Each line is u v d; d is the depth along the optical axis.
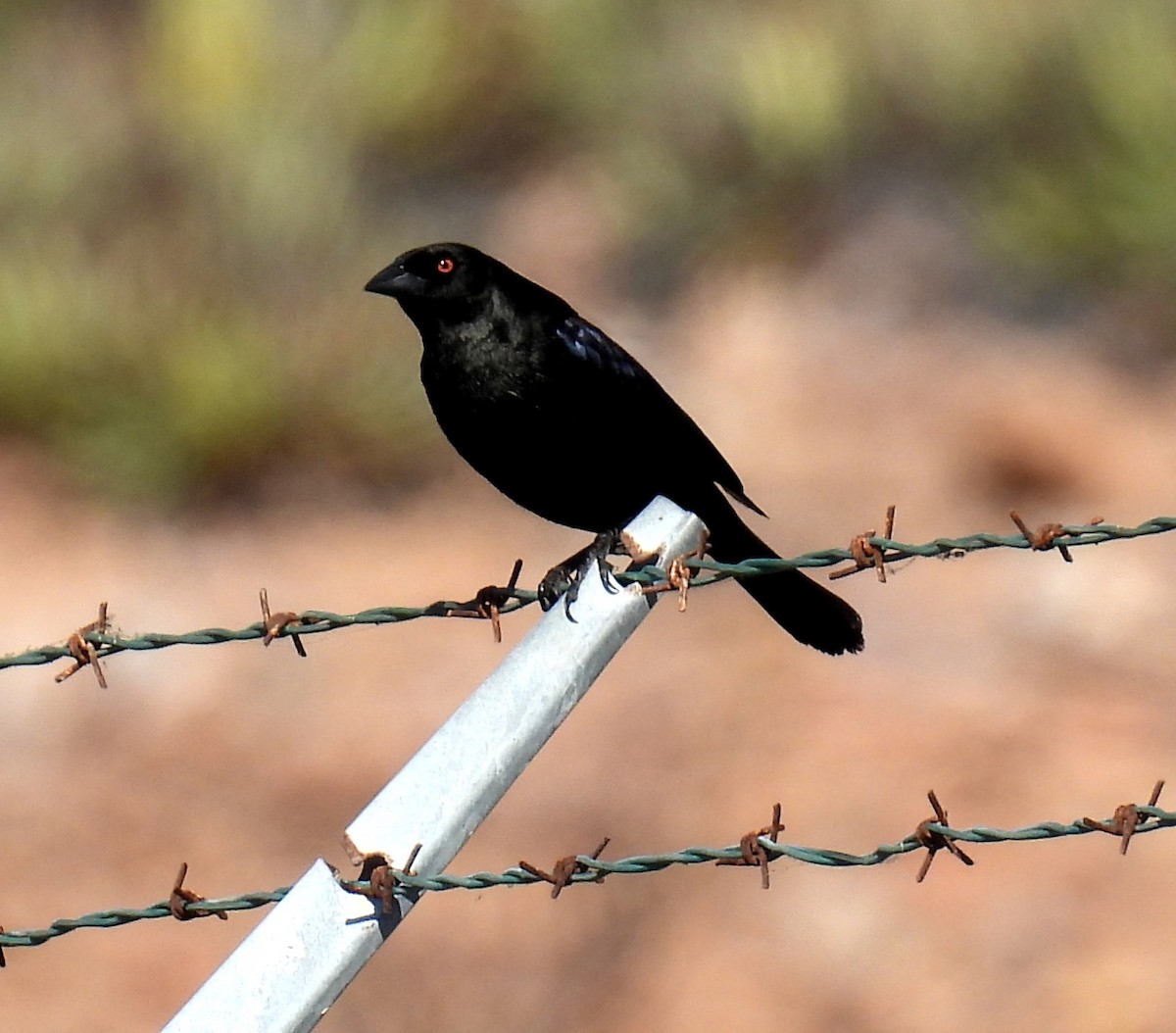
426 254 12.23
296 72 34.34
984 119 33.28
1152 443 26.23
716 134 33.81
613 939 18.53
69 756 22.14
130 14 35.44
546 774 21.03
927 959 17.84
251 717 22.61
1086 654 22.28
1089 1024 16.91
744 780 20.47
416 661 23.48
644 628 23.42
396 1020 17.73
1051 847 19.12
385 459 27.92
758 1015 17.39
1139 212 30.25
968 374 28.39
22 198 30.88
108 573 25.62
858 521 25.22
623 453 12.86
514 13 38.00
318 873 7.64
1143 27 32.59
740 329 30.41
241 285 29.44
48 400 28.25
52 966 18.88
